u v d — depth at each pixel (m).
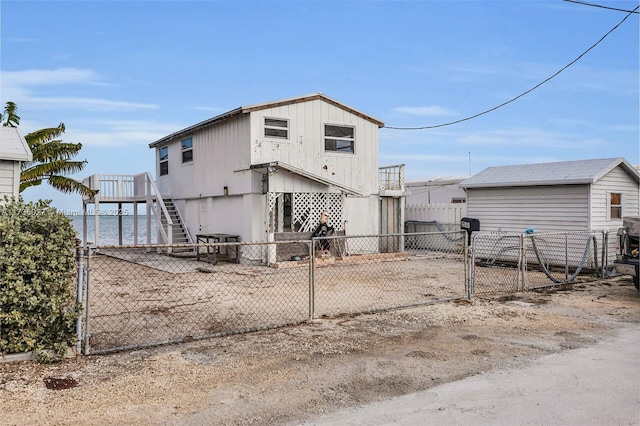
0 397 4.39
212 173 17.83
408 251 19.47
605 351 6.06
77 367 5.25
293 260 15.12
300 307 8.72
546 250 14.30
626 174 14.58
